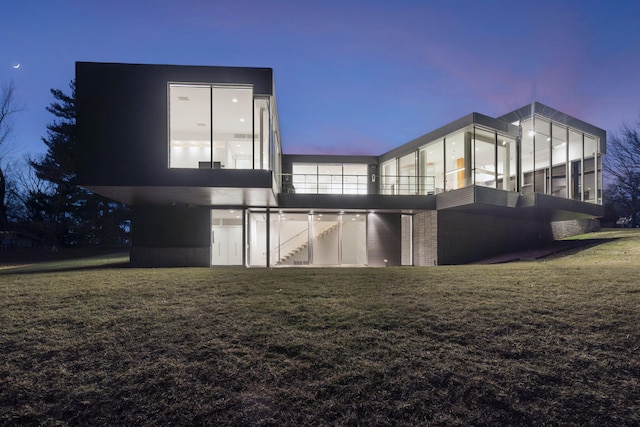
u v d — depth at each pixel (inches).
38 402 132.3
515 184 625.3
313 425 120.0
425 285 286.7
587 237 737.0
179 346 170.7
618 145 1315.2
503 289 262.2
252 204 583.8
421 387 138.2
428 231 645.3
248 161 633.6
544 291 250.2
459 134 624.4
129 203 553.6
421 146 700.7
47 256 1080.2
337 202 617.0
